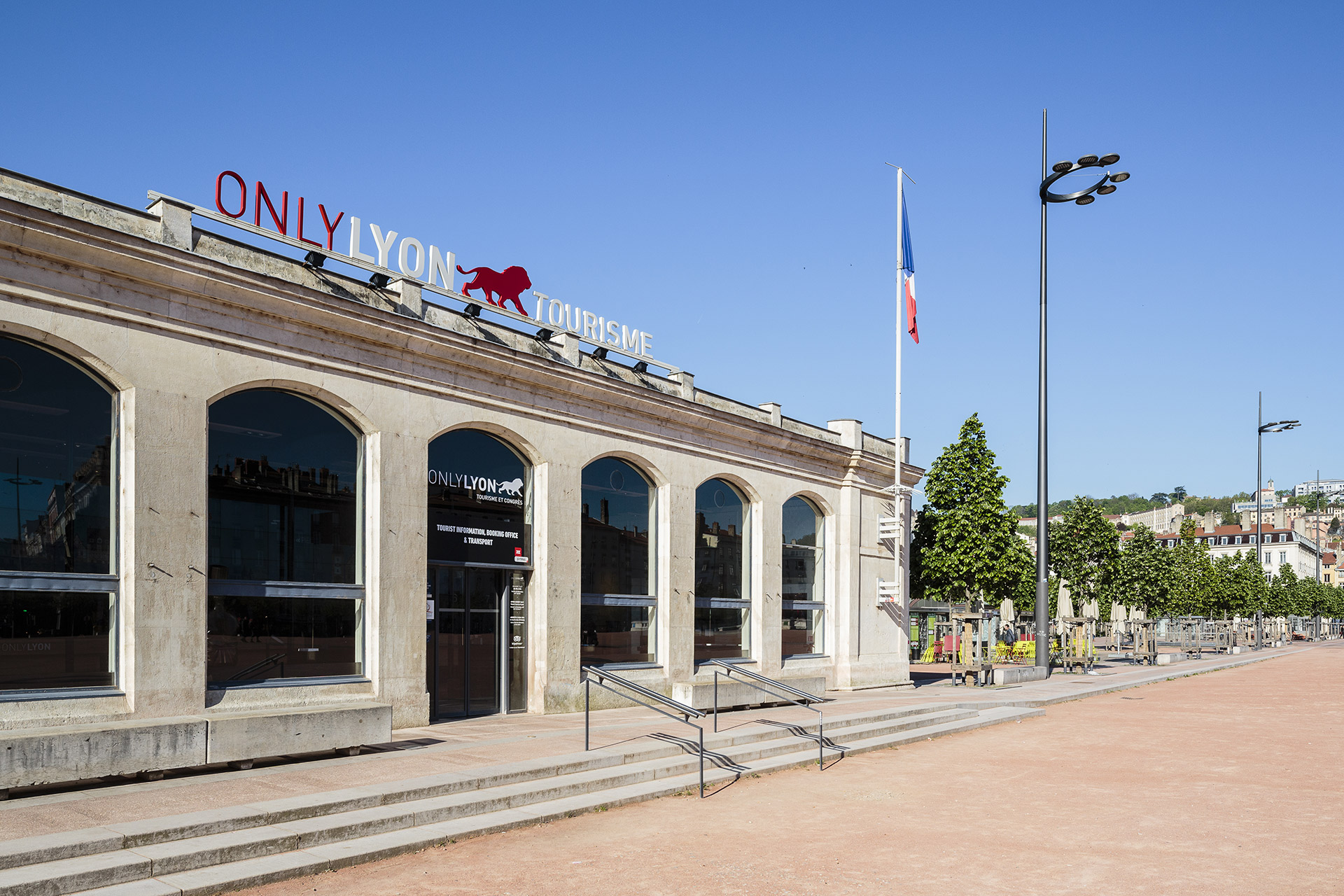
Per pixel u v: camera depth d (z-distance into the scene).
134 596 12.30
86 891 7.36
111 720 12.02
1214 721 20.11
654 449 21.36
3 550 11.47
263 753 11.79
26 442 11.74
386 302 16.03
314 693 14.54
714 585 23.34
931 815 11.02
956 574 35.09
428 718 16.11
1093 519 49.03
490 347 17.17
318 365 14.75
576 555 19.33
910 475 30.02
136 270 12.44
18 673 11.43
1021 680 29.48
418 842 9.15
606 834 9.93
